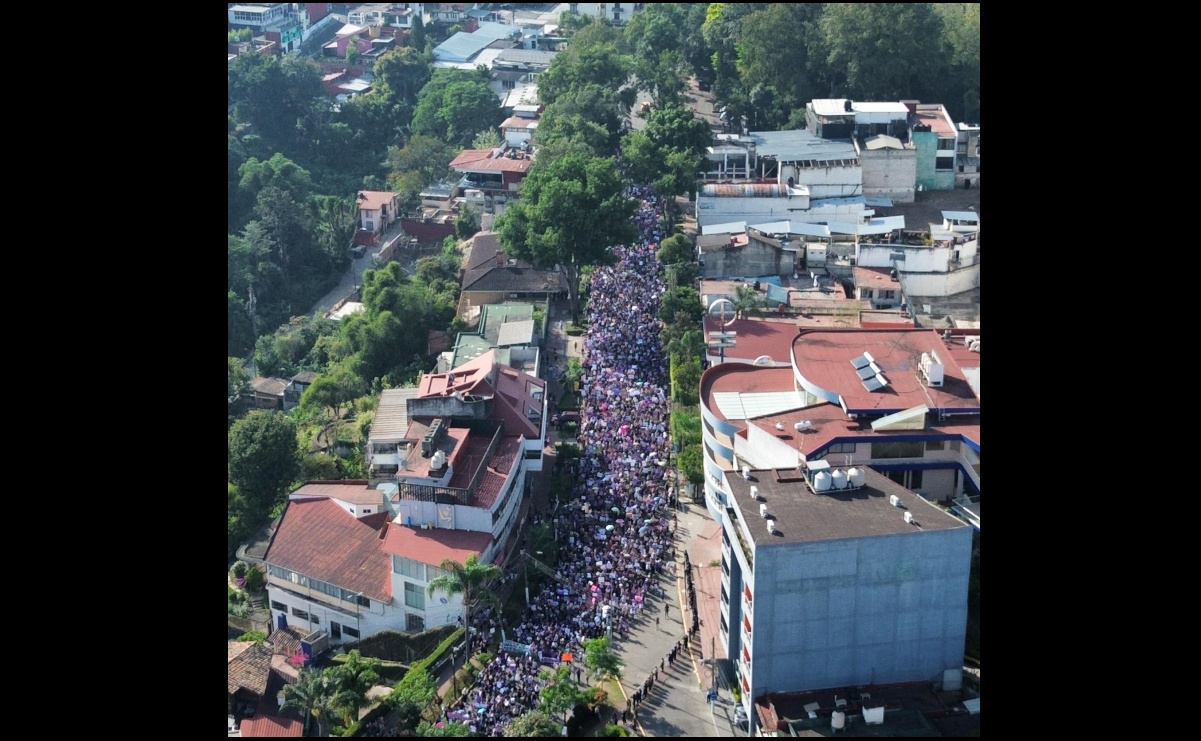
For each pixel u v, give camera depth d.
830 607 139.75
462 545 161.88
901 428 163.12
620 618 161.38
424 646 160.00
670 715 145.25
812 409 169.62
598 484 187.75
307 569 166.62
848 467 153.25
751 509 144.00
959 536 139.50
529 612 162.88
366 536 170.62
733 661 149.25
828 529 139.38
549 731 137.88
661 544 175.00
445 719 143.25
